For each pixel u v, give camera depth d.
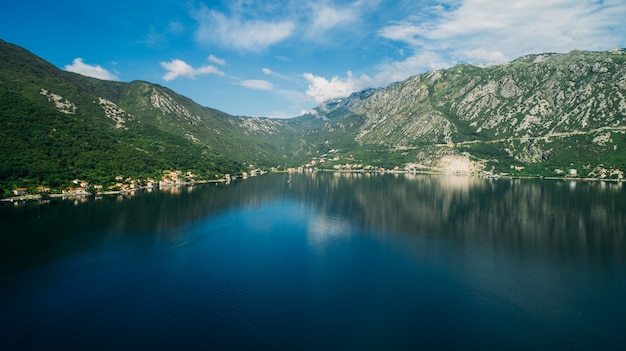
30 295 85.75
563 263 110.25
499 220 170.88
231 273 101.06
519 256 116.75
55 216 166.88
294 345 65.88
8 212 171.25
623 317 77.12
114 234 140.75
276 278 97.69
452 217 178.62
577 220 168.88
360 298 85.38
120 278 96.62
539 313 78.88
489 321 75.12
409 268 105.88
